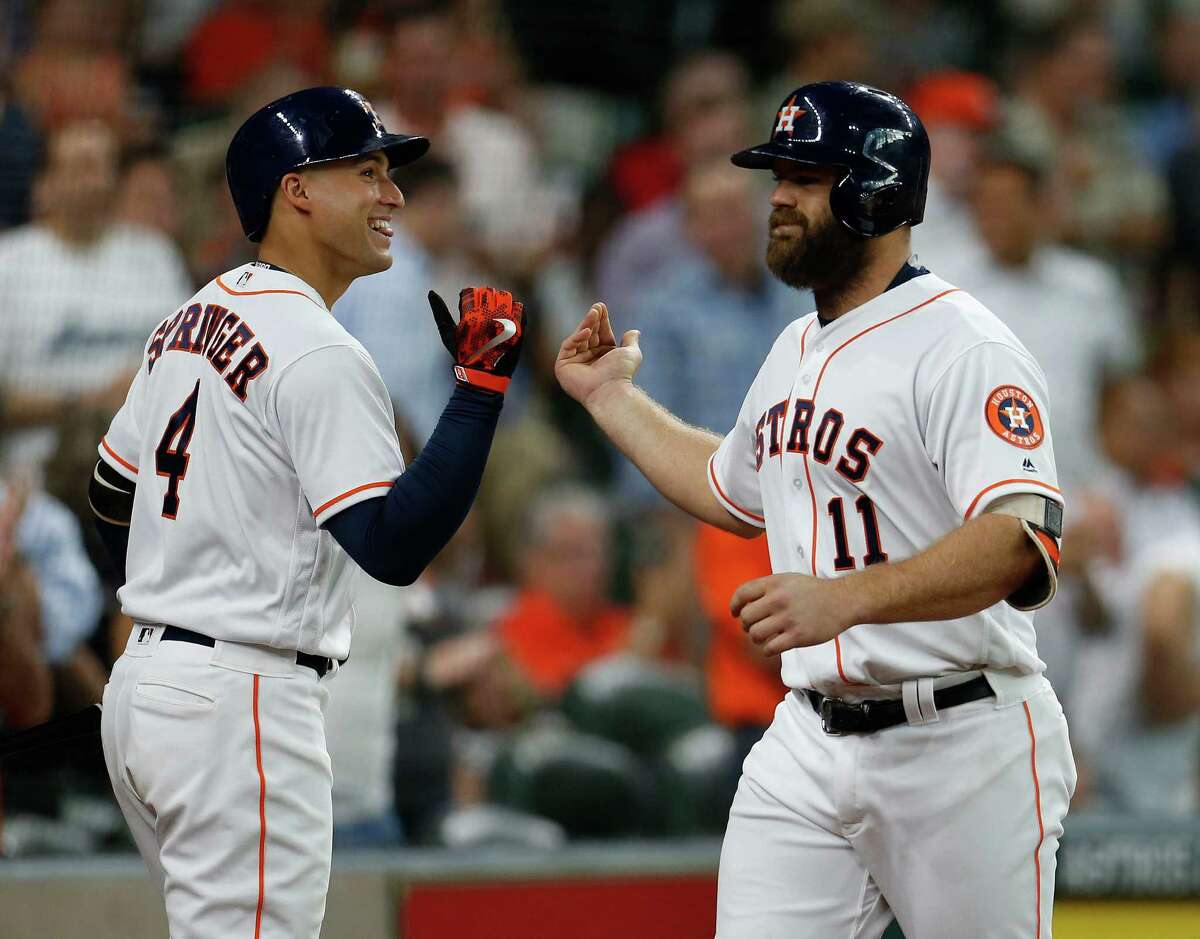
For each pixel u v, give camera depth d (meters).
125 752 10.47
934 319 10.44
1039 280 25.22
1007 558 9.65
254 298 10.70
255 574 10.34
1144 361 26.80
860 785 10.54
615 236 25.78
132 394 11.34
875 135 10.48
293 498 10.42
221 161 19.98
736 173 24.42
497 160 24.47
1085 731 21.28
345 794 15.79
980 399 10.05
